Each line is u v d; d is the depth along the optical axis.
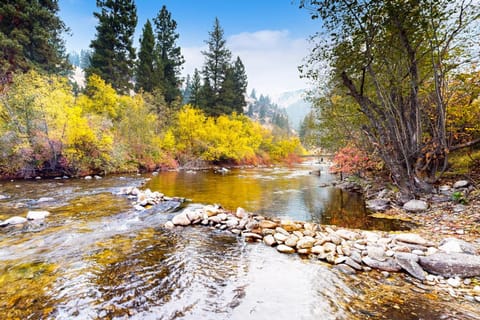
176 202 8.99
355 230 5.89
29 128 13.61
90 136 15.58
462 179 8.26
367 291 3.24
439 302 2.92
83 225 6.17
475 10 6.12
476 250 3.97
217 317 2.72
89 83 21.72
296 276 3.71
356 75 8.84
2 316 2.66
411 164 8.48
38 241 5.03
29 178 13.96
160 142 24.41
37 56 20.86
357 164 12.98
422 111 8.38
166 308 2.87
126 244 4.98
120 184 13.16
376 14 6.38
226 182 15.52
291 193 11.48
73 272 3.73
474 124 8.19
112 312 2.77
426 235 5.21
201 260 4.29
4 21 17.98
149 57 31.83
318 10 6.82
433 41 6.96
